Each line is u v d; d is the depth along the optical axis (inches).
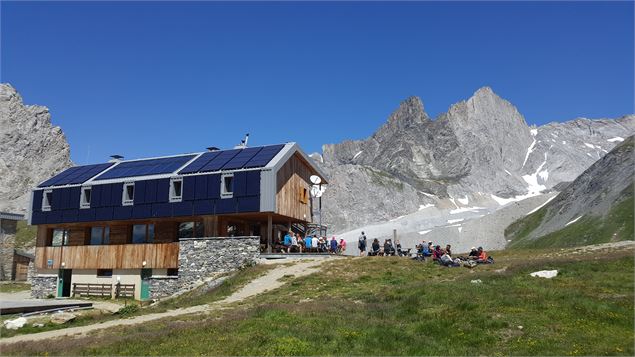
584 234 4421.8
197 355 569.3
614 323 665.0
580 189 5866.1
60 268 1796.3
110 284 1690.5
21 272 2829.7
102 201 1734.7
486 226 6732.3
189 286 1387.8
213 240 1517.0
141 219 1673.2
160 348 606.5
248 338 629.3
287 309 826.8
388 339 621.9
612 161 5703.7
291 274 1282.0
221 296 1149.7
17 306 1116.5
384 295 940.0
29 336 809.5
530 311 736.3
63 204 1802.4
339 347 590.9
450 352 577.6
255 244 1472.7
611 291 836.0
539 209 6663.4
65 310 1170.6
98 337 725.9
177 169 1696.6
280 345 582.9
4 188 7815.0
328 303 882.1
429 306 815.1
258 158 1628.9
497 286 925.8
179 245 1582.2
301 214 1825.8
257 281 1255.5
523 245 5413.4
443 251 1473.9
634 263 1063.6
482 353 579.5
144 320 906.7
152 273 1646.2
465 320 706.2
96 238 1824.6
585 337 612.1
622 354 548.7
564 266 1093.8
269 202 1502.2
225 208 1547.7
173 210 1610.5
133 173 1775.3
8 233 2832.2
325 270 1300.4
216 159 1721.2
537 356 554.6
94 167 1991.9
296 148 1729.8
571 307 740.7
